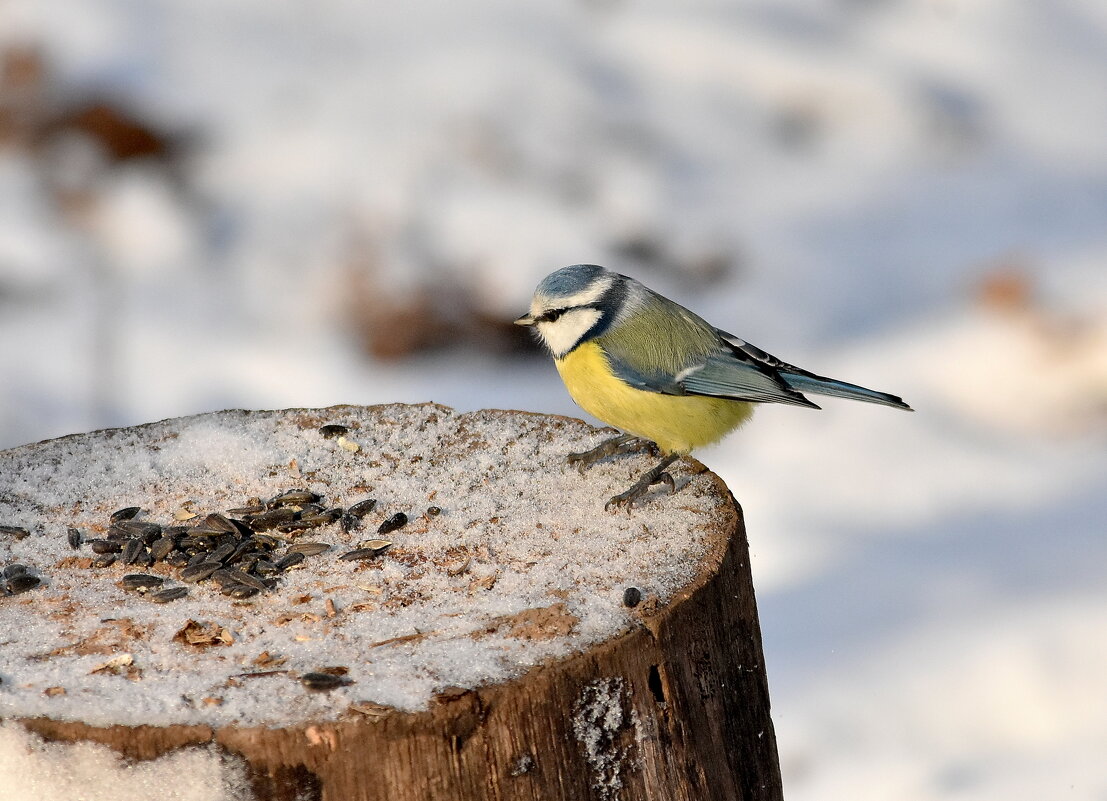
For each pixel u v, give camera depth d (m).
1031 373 13.27
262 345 13.34
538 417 6.66
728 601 4.97
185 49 16.44
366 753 3.92
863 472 11.98
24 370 12.72
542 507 5.62
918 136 17.39
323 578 5.00
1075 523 10.84
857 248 15.47
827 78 17.48
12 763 3.91
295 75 15.95
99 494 5.77
